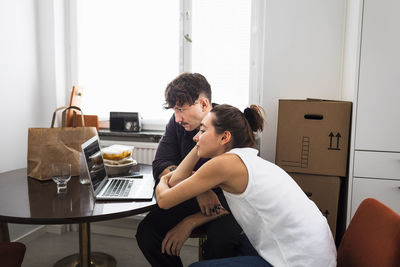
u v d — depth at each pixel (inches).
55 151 65.8
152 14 101.6
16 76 92.5
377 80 69.1
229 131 47.8
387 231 38.2
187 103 60.9
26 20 95.6
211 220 59.9
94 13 105.2
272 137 89.4
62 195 56.3
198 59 99.1
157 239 59.7
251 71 95.0
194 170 63.6
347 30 80.3
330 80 85.5
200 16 97.9
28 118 97.5
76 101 97.8
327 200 74.3
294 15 85.9
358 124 70.6
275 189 43.8
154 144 97.9
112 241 101.0
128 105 105.9
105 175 64.4
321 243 41.7
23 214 47.0
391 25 67.4
